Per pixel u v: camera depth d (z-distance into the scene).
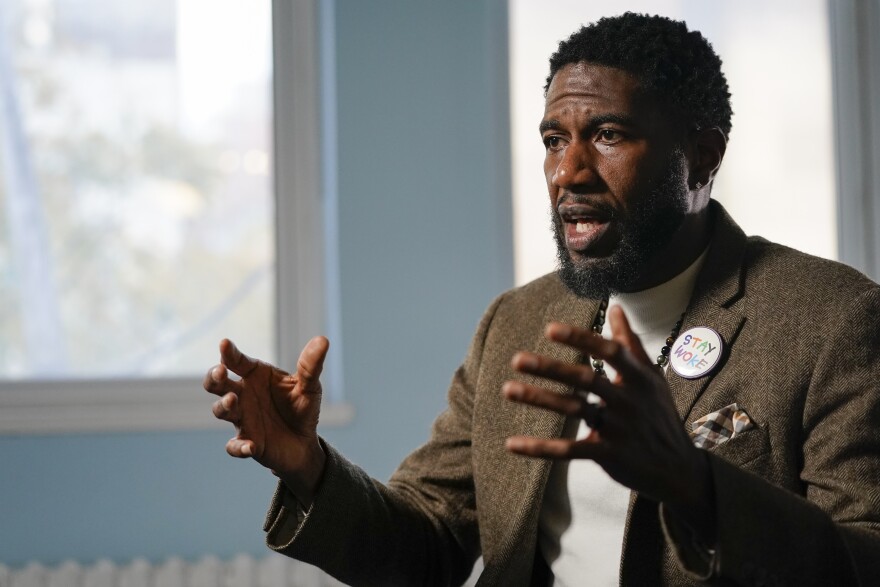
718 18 6.12
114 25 5.96
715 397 2.56
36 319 5.88
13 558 5.45
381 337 5.75
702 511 2.03
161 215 5.98
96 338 5.91
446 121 5.87
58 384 5.71
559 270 2.78
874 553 2.14
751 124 6.12
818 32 6.16
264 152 6.05
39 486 5.50
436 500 3.06
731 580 2.02
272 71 6.02
